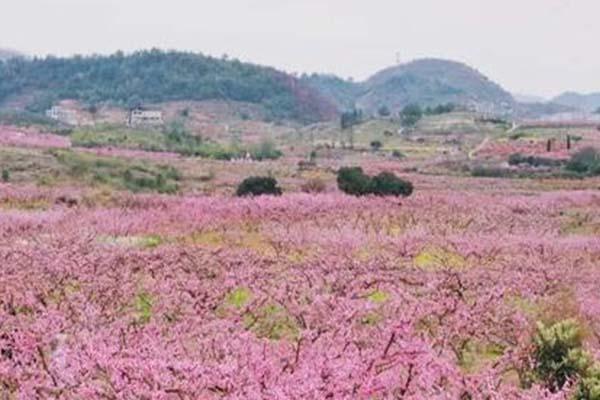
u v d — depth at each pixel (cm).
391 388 1520
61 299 2450
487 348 2344
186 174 10756
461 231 5288
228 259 3503
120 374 1412
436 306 2409
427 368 1588
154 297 2662
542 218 6281
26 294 2383
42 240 4206
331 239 4553
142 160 12144
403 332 1753
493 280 3209
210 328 2028
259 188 7544
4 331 1944
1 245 3962
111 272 2925
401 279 3064
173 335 1947
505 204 7194
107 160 10669
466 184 10725
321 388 1358
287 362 1557
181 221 5438
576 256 4297
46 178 9138
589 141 16325
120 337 1888
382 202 6694
